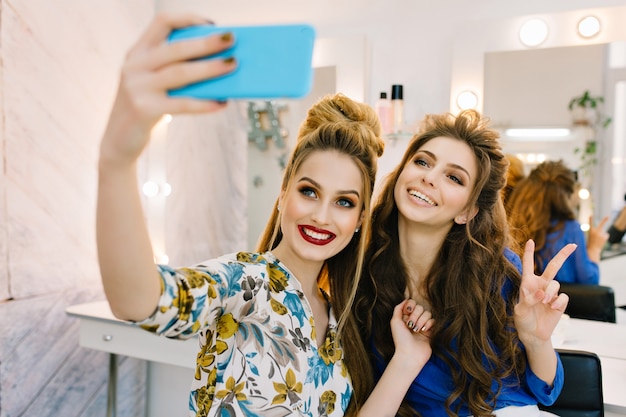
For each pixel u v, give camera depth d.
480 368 0.83
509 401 0.86
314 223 0.69
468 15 1.49
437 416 0.86
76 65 1.53
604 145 1.33
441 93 1.52
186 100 0.33
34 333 1.41
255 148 1.76
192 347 1.34
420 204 0.82
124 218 0.39
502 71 1.43
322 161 0.69
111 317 1.39
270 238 0.83
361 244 0.75
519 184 1.39
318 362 0.69
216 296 0.54
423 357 0.78
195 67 0.32
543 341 0.77
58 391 1.51
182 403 1.85
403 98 1.56
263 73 0.34
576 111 1.36
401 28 1.57
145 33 0.35
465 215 0.85
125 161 0.37
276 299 0.66
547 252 1.36
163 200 1.75
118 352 1.42
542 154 1.38
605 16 1.33
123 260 0.40
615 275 1.33
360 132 0.72
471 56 1.46
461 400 0.85
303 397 0.64
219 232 1.81
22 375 1.38
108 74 1.67
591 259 1.35
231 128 1.79
